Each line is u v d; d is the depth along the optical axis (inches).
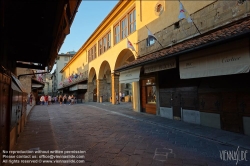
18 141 191.0
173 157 166.9
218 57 228.4
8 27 188.9
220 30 266.7
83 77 1189.7
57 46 220.8
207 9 308.5
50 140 196.9
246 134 238.2
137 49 532.7
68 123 353.1
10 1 136.8
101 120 386.9
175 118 375.9
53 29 175.8
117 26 719.7
